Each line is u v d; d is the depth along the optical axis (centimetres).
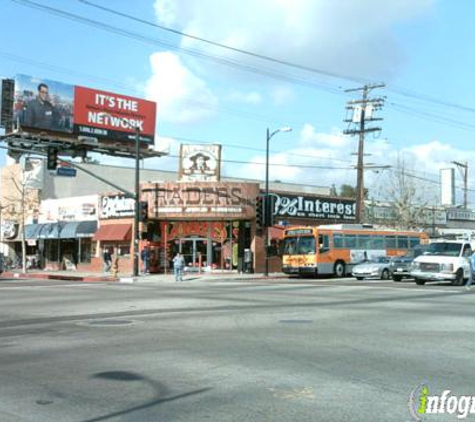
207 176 4503
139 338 1143
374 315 1514
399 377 799
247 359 924
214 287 2789
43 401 691
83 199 4753
